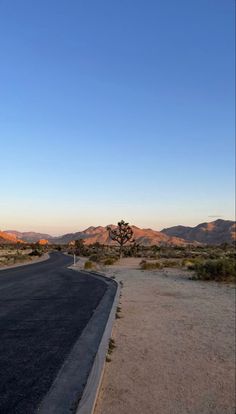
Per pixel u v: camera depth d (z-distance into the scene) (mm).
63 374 7168
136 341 10414
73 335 10320
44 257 89375
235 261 31938
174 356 9195
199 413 6371
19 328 11062
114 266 48250
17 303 16141
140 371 8117
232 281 26922
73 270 41062
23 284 24625
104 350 8867
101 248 120688
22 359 8039
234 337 11031
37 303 16188
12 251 122125
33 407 5703
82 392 6324
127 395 6902
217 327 12266
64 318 12820
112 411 6250
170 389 7262
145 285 24391
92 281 27219
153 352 9461
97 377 7070
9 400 5938
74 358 8203
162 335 11125
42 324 11711
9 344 9211
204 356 9250
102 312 14195
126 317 13680
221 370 8352
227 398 6984
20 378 6906
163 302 17297
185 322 12977
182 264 44469
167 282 26484
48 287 22797
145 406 6508
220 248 134750
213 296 19547
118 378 7680
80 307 15242
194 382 7648
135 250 87500
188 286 24078
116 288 22469
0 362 7797
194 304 16891
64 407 5738
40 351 8672
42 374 7145
